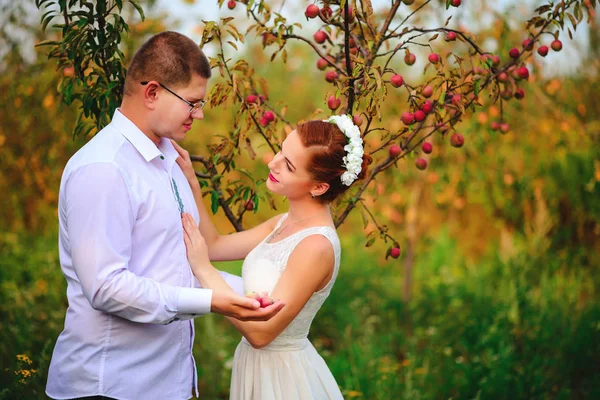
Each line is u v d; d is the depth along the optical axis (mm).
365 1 2334
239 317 2027
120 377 2082
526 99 4789
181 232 2207
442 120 2479
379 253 6402
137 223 2084
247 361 2395
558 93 4883
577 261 5211
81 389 2082
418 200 5395
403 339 4711
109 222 1974
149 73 2117
